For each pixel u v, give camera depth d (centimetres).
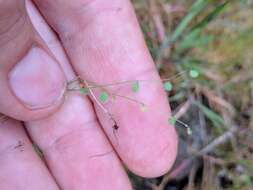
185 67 13
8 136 9
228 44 13
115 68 10
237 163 13
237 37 13
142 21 13
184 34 13
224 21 13
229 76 13
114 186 10
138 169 10
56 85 9
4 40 8
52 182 10
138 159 10
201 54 13
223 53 13
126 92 10
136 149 10
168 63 13
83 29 10
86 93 10
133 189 12
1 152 9
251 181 12
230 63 13
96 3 10
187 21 12
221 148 13
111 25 10
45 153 10
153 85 10
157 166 10
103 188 10
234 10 13
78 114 10
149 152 10
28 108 9
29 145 10
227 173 12
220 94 13
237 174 12
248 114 13
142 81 10
